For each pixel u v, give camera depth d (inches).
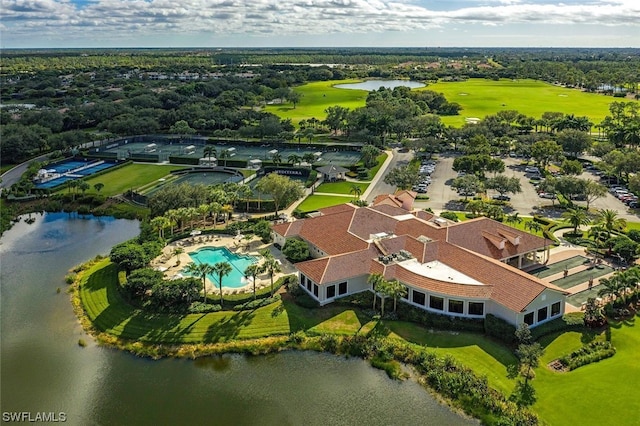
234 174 7367.1
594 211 5315.0
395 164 7731.3
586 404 2496.3
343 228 4180.6
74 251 4704.7
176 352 3061.0
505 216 5036.9
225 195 5182.1
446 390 2659.9
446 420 2475.4
